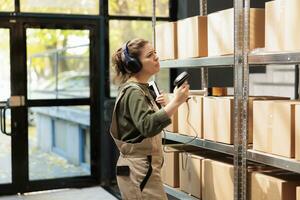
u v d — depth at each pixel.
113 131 2.11
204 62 2.51
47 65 4.77
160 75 5.16
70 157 5.42
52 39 4.77
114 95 5.00
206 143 2.50
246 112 2.19
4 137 4.68
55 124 5.46
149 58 2.11
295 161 1.89
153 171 2.08
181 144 3.05
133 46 2.10
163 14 5.15
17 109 4.64
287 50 1.93
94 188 4.89
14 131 4.64
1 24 4.52
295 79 3.71
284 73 3.95
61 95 4.85
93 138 4.98
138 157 2.08
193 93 2.80
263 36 2.25
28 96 4.69
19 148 4.68
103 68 4.95
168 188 2.91
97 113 4.97
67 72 4.86
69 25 4.79
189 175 2.71
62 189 4.86
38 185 4.77
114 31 4.98
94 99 4.95
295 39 1.88
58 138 5.62
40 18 4.67
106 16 4.91
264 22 2.24
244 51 2.16
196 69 4.75
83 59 4.91
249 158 2.16
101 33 4.92
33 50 4.69
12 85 4.61
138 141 2.06
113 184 5.00
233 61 2.24
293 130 1.92
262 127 2.09
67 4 4.77
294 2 1.88
